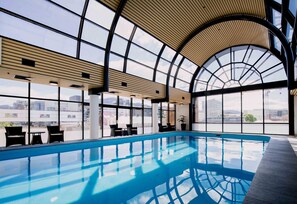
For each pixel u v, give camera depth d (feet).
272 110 37.50
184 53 39.81
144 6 25.72
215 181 13.28
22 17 18.93
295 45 23.03
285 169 12.05
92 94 28.71
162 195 11.00
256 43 37.42
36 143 24.57
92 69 26.14
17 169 15.85
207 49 41.16
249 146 27.96
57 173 14.99
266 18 28.55
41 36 21.04
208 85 47.16
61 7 20.94
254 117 39.81
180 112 52.11
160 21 29.14
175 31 32.50
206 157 21.01
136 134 36.35
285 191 8.50
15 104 25.25
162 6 26.68
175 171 15.69
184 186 12.42
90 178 13.91
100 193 11.27
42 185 12.41
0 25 18.06
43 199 10.32
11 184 12.52
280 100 36.55
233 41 38.88
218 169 16.29
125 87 31.35
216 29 34.99
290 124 34.30
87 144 26.03
